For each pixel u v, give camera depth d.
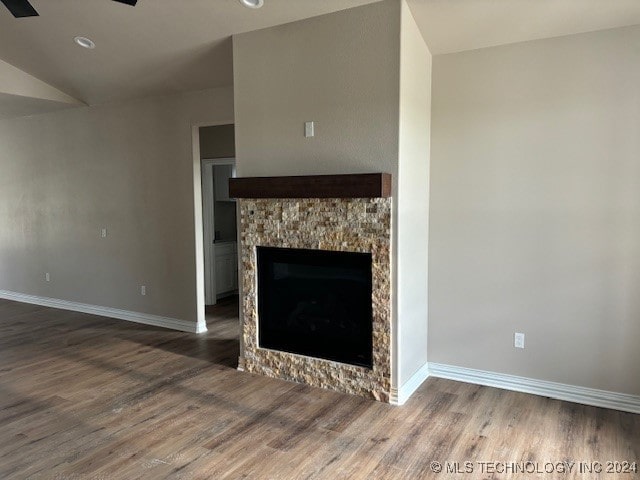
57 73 5.37
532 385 3.79
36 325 5.93
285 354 4.08
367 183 3.42
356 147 3.61
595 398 3.58
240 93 4.12
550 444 3.01
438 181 4.03
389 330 3.56
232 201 7.75
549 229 3.66
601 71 3.42
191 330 5.62
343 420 3.35
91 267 6.45
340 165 3.69
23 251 7.20
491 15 3.42
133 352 4.87
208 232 6.97
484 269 3.91
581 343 3.61
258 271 4.16
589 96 3.47
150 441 3.09
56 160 6.59
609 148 3.44
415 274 3.84
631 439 3.07
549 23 3.43
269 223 4.00
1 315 6.45
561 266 3.64
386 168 3.50
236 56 4.11
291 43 3.83
